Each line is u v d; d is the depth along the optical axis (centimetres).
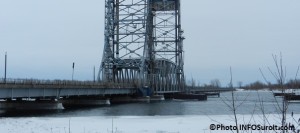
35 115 6156
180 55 16038
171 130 3066
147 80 13625
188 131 2986
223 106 9194
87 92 9419
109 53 13012
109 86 10688
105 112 7281
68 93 8431
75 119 4175
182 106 9531
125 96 13000
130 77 13925
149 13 13700
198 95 14400
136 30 13400
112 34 13138
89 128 3195
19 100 7756
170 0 14638
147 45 13550
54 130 2984
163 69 14888
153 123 3675
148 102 12212
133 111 7619
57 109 7869
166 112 7256
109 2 13062
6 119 4106
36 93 7131
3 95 6147
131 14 13300
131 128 3231
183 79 16838
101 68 12875
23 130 2962
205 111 7450
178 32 15238
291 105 9988
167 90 15225
